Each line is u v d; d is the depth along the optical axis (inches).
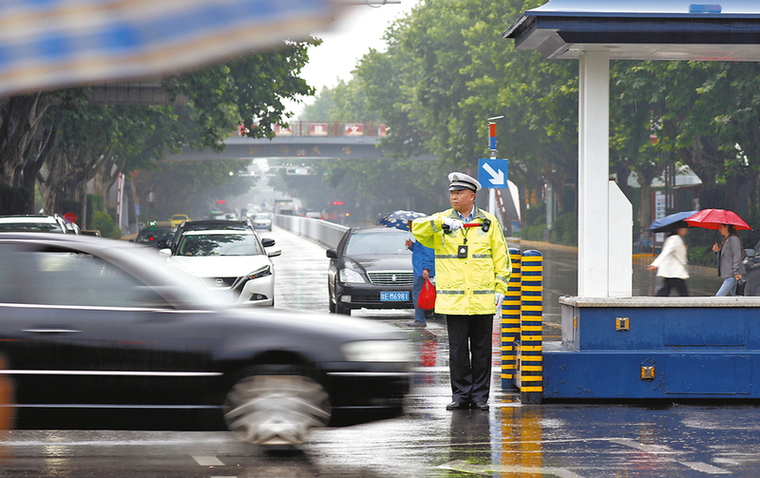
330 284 1565.0
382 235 1603.1
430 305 828.6
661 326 741.3
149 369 551.8
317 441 598.9
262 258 1434.5
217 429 560.4
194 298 572.4
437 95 5393.7
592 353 737.6
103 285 563.8
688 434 620.1
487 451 567.5
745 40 689.0
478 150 4845.0
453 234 717.3
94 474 502.3
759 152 2231.8
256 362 557.9
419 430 637.3
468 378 725.3
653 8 692.7
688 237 2748.5
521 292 755.4
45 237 568.1
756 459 543.8
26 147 2933.1
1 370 542.6
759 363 736.3
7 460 536.4
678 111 2399.1
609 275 772.0
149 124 3860.7
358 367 563.5
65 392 547.5
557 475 503.5
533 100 4023.1
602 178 765.3
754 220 2271.2
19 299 553.6
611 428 641.6
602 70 752.3
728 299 738.2
